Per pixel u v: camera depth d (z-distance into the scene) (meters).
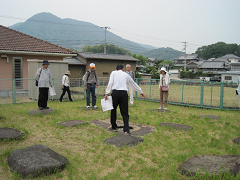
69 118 6.17
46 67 7.05
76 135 4.54
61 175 2.84
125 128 4.76
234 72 39.16
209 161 3.17
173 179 2.79
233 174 2.78
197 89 9.64
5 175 2.79
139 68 42.38
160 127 5.33
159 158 3.48
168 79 7.96
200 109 9.16
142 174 2.94
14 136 4.09
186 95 10.00
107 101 4.85
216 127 5.46
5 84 12.40
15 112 6.84
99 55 30.64
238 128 5.39
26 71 13.17
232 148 3.85
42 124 5.39
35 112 6.67
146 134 4.71
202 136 4.71
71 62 27.83
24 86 12.84
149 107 8.78
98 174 2.93
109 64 31.08
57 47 14.80
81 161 3.32
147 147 3.92
